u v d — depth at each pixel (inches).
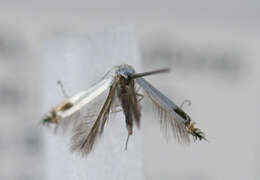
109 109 3.0
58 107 3.0
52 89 3.2
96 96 3.0
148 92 3.0
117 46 3.2
